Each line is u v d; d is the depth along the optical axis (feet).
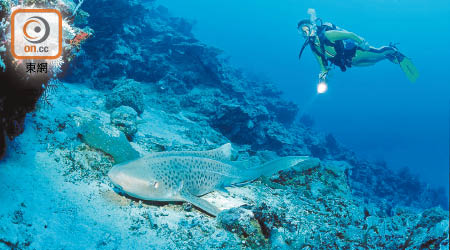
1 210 12.48
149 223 15.38
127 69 57.98
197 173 18.67
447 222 14.49
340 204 24.11
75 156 19.33
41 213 13.69
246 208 16.96
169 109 54.95
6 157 16.06
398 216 22.45
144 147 27.17
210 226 16.16
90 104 38.70
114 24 53.93
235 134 57.98
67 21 18.04
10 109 15.83
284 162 25.79
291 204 22.52
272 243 15.42
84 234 13.32
